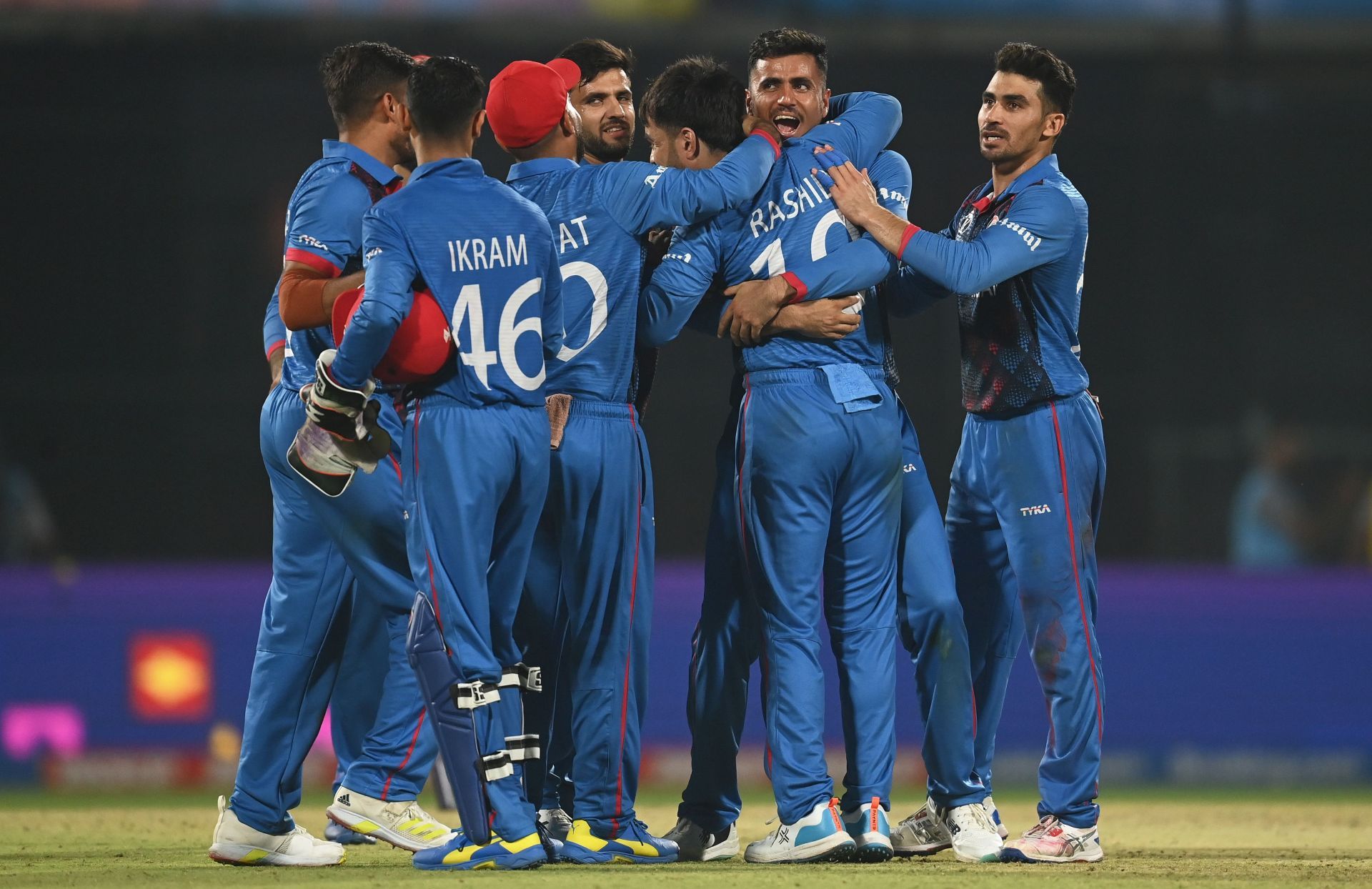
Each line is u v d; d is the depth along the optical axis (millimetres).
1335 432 57719
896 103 18172
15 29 51812
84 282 54656
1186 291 58000
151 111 54750
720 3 53562
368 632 17391
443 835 16969
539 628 16625
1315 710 39062
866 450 16438
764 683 16594
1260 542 53188
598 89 17484
